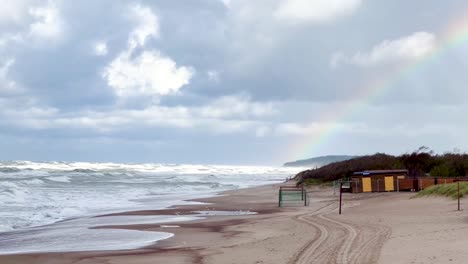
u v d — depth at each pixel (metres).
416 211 26.45
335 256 14.38
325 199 43.09
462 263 11.80
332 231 20.44
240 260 14.93
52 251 18.28
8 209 33.69
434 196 32.16
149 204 40.34
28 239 21.53
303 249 16.00
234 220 27.67
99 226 25.88
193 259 15.79
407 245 15.12
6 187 49.19
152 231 23.61
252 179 112.69
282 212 32.59
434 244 14.73
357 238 17.80
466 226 18.39
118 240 20.97
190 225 25.75
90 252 17.86
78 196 47.00
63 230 24.44
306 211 32.22
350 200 39.78
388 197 38.25
